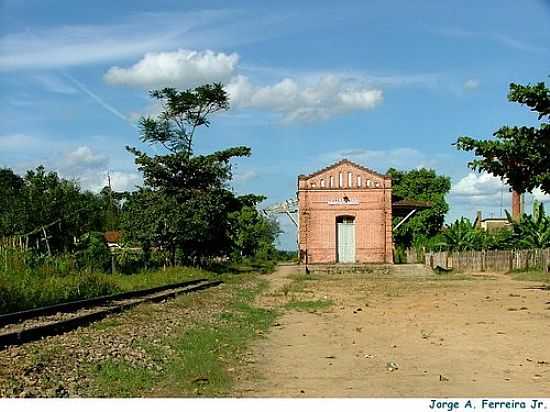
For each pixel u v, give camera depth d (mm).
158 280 34969
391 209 60938
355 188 60281
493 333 16719
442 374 11312
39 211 38562
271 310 24203
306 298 29859
